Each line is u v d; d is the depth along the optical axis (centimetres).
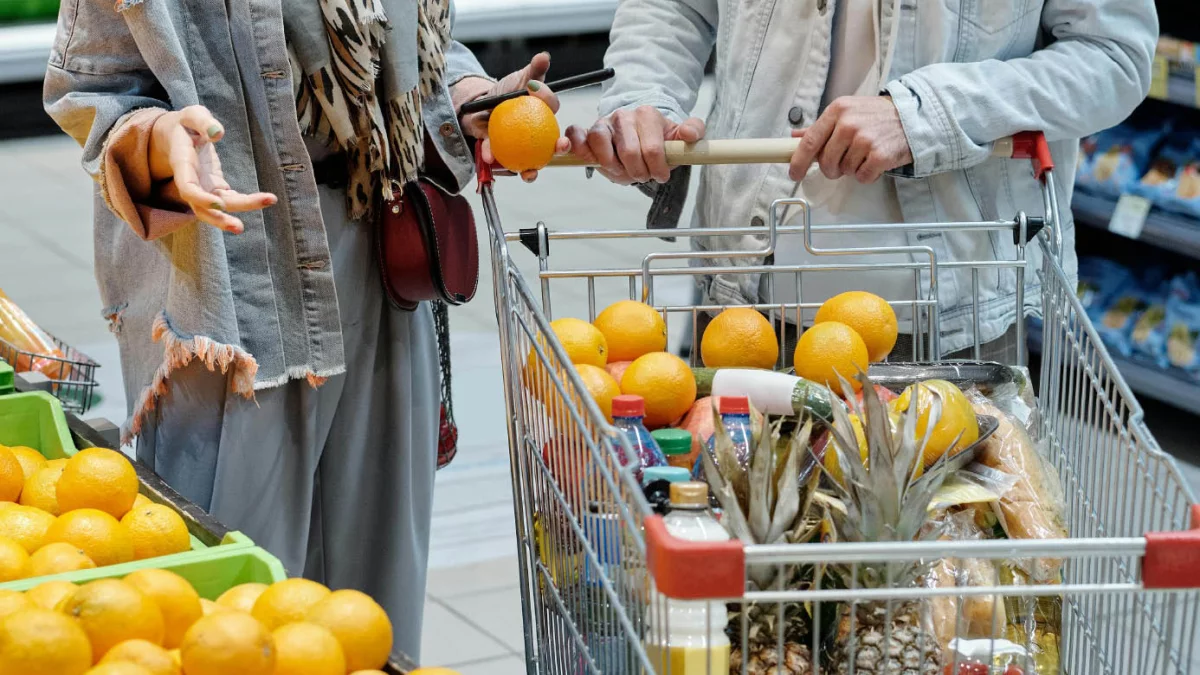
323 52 172
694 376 167
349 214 189
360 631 124
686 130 185
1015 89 189
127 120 155
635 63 226
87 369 220
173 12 162
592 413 126
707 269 181
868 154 184
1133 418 147
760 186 215
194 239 167
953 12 195
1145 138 398
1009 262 179
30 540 146
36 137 706
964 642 141
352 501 205
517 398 160
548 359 148
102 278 185
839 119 184
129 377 186
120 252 181
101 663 110
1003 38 198
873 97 187
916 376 170
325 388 191
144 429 188
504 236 167
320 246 177
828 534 136
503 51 740
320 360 181
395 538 209
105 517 146
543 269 177
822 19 205
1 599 123
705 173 233
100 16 159
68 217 586
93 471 151
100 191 180
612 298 490
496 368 437
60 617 112
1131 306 412
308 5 170
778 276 216
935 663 134
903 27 198
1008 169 204
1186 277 404
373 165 182
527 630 168
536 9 716
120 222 180
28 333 218
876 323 174
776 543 126
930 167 186
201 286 169
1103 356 156
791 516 127
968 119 186
